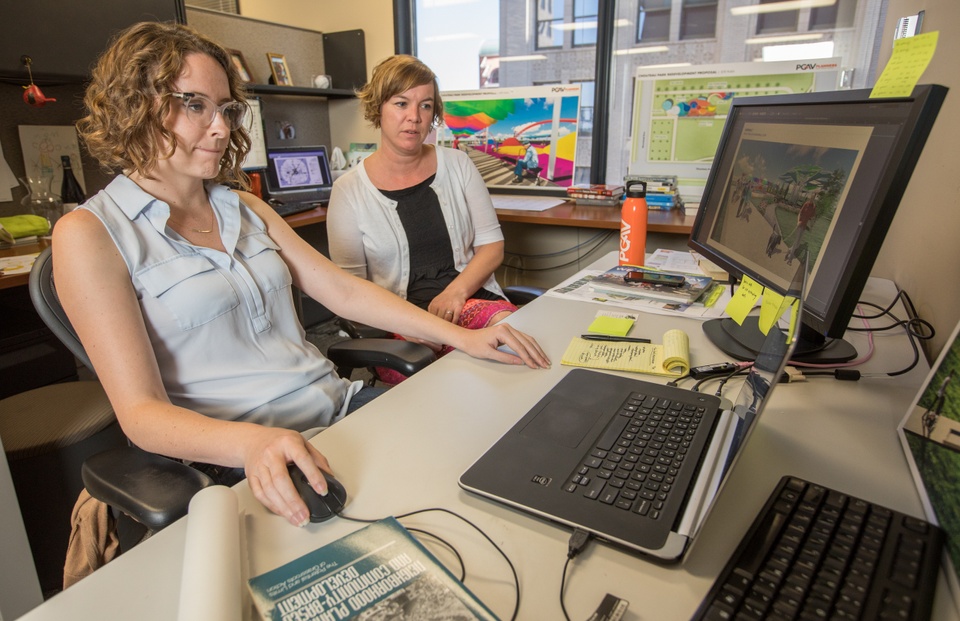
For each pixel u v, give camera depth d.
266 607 0.43
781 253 0.87
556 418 0.69
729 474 0.50
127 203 0.84
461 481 0.58
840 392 0.79
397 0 2.93
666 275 1.25
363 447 0.67
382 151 1.65
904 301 1.10
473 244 1.75
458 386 0.82
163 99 0.81
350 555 0.48
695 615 0.42
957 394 0.54
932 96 0.60
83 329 0.76
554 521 0.52
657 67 2.31
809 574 0.44
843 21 2.33
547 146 2.77
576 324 1.07
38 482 1.23
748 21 2.47
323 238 2.91
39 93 1.72
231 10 3.28
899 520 0.50
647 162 2.44
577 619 0.43
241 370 0.93
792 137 0.89
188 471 0.67
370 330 1.25
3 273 1.50
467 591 0.44
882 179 0.65
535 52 2.90
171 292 0.85
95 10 1.81
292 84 2.98
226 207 0.97
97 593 0.46
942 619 0.41
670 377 0.83
